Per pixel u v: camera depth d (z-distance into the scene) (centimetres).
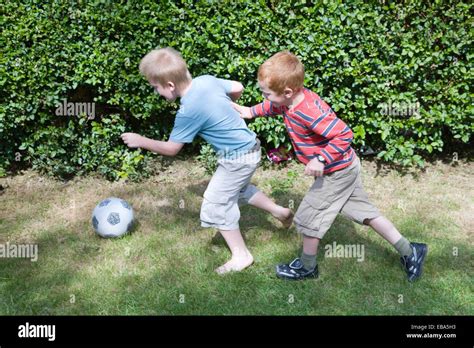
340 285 315
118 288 313
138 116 459
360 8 438
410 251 317
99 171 469
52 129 452
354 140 470
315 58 443
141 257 346
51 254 349
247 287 313
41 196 435
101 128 468
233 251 331
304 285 316
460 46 438
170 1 436
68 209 414
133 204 422
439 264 335
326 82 457
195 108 301
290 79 280
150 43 434
